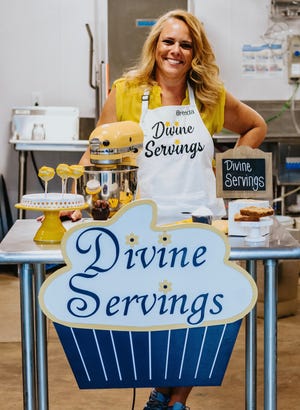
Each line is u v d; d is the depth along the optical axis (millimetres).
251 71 6375
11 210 6395
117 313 2182
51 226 2318
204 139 3029
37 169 6379
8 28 6234
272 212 2309
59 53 6281
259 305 4570
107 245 2129
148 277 2162
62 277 2141
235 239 2332
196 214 2373
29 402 2354
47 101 6332
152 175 3002
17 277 5816
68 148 5777
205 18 6305
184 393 2691
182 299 2188
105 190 2432
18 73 6289
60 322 2170
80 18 6250
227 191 2584
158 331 2203
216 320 2209
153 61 3041
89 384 2252
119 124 2570
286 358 4016
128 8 5918
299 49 6320
